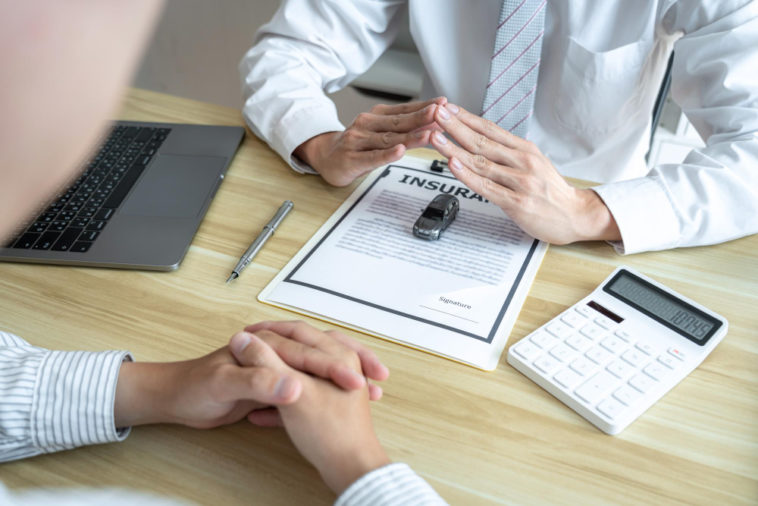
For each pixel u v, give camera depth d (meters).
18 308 0.66
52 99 0.15
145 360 0.60
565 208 0.76
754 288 0.71
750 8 0.90
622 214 0.76
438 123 0.80
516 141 0.80
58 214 0.78
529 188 0.75
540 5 0.96
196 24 2.33
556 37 1.09
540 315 0.66
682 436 0.53
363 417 0.50
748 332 0.65
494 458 0.51
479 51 1.14
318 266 0.73
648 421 0.55
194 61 2.45
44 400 0.52
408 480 0.45
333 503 0.48
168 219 0.78
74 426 0.52
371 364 0.55
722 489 0.49
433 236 0.77
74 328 0.63
